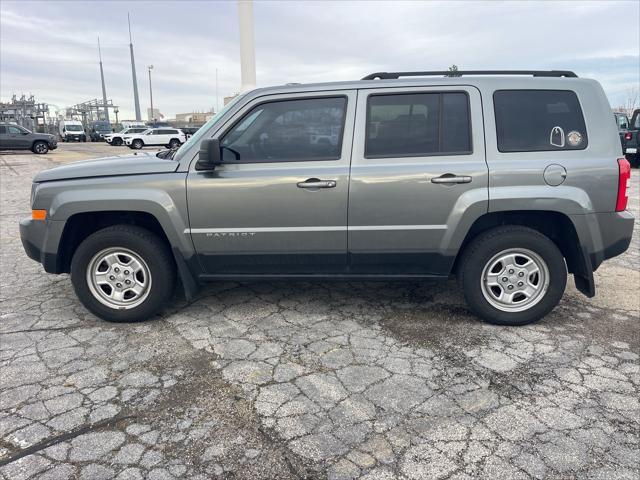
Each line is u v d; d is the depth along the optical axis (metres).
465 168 3.60
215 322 4.02
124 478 2.30
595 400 2.87
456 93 3.70
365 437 2.57
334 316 4.11
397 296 4.54
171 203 3.73
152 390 3.03
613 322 3.94
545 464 2.36
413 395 2.94
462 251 3.86
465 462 2.38
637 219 7.79
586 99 3.70
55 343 3.67
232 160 3.77
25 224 3.99
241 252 3.82
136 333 3.83
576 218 3.61
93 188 3.77
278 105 3.76
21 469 2.37
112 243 3.86
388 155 3.69
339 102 3.73
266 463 2.40
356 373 3.20
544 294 3.78
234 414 2.78
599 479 2.26
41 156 25.52
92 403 2.90
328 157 3.71
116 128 55.81
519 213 3.79
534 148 3.64
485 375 3.16
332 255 3.79
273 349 3.54
